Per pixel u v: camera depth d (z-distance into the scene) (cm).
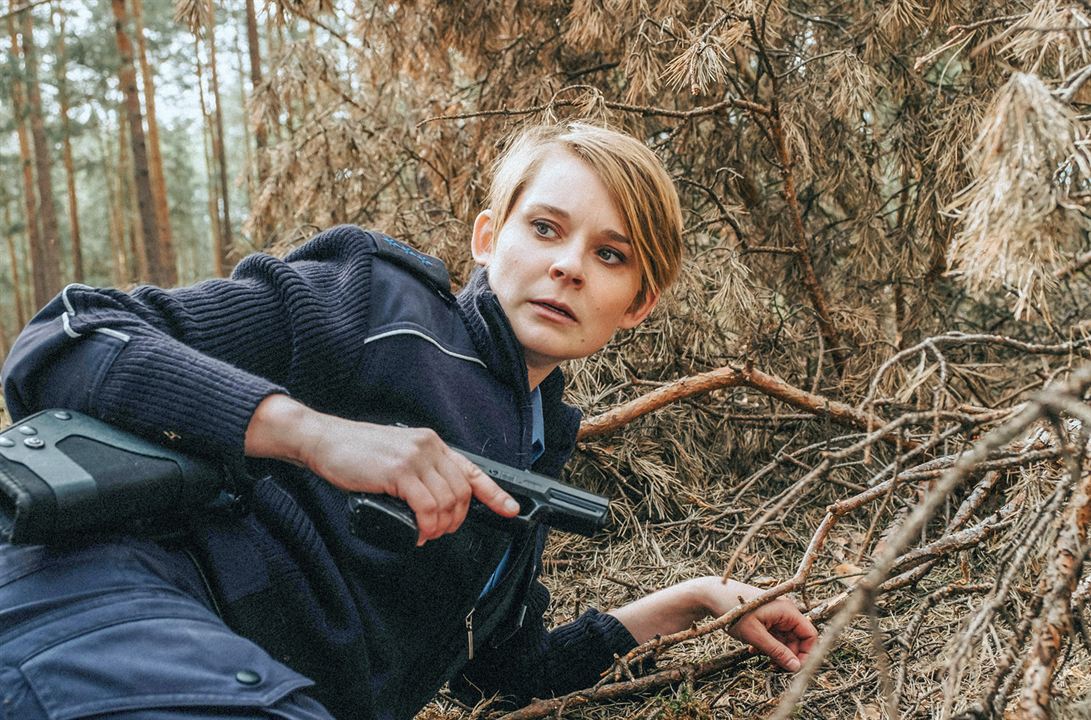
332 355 101
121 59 959
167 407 83
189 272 2083
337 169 312
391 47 318
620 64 277
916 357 231
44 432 81
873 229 255
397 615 108
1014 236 77
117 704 71
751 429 229
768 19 242
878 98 263
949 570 161
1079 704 91
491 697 138
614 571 194
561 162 111
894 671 132
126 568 82
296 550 98
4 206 1653
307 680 78
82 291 93
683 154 272
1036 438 116
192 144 2247
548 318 109
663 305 232
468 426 108
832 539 192
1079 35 95
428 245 278
